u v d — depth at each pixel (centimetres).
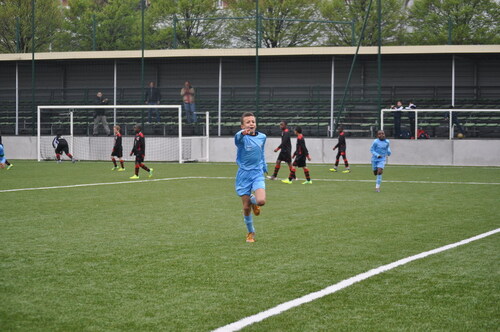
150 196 1625
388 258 853
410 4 5441
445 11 4891
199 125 3709
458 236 1030
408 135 3297
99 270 778
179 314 601
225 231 1079
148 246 938
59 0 5491
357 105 3662
